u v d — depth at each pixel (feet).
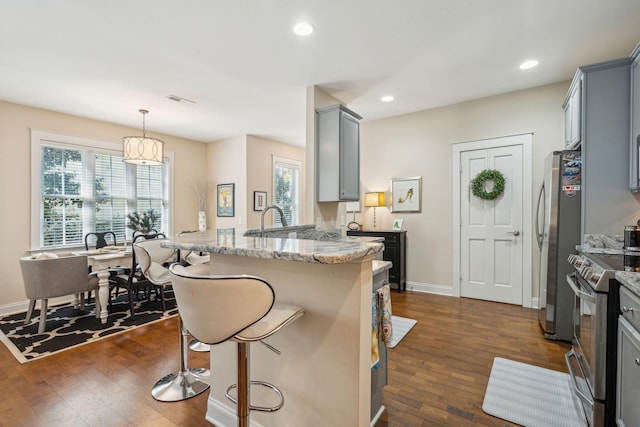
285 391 4.88
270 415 5.08
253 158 18.98
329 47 8.52
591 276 5.38
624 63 7.34
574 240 8.70
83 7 6.65
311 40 8.15
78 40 7.98
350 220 16.12
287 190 21.98
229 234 7.27
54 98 12.03
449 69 9.98
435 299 13.03
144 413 5.96
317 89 11.35
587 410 5.32
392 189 14.99
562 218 8.84
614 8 6.89
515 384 6.76
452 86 11.42
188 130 17.42
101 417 5.84
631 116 7.23
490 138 12.58
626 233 7.02
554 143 11.37
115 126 15.72
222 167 19.71
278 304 4.68
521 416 5.76
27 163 12.75
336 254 3.51
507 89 11.79
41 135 13.10
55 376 7.26
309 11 6.93
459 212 13.35
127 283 11.15
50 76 10.08
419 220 14.35
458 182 13.34
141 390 6.71
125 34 7.75
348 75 10.29
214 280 3.50
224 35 7.86
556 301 8.92
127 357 8.19
